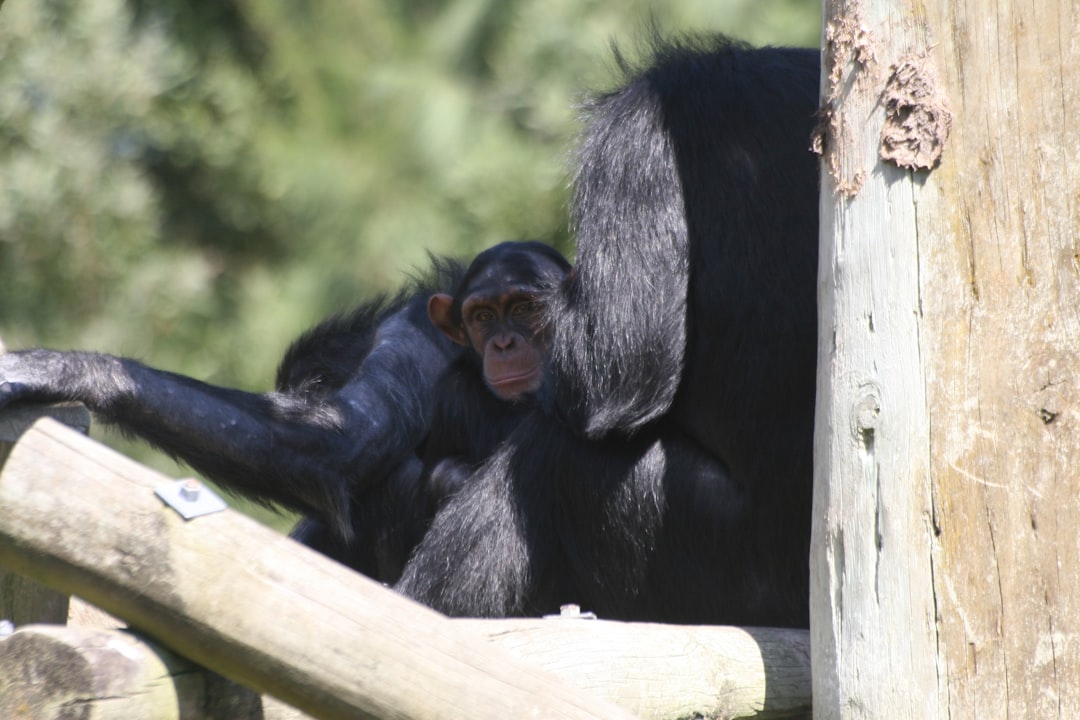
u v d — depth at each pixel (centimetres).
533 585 1366
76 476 873
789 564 1312
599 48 4644
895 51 952
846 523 963
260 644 860
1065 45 920
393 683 870
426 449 1775
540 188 4575
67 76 4438
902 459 939
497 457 1411
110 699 833
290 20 4909
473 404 1742
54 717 826
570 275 1384
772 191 1316
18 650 835
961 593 920
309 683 866
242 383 4538
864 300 959
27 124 4409
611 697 1049
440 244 4591
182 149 4700
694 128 1345
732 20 4494
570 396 1342
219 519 877
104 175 4478
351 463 1650
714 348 1311
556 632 1068
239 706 900
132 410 1425
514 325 1756
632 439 1348
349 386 1739
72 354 1370
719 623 1345
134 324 4447
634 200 1338
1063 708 897
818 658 993
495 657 895
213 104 4759
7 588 1191
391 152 4734
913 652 930
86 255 4425
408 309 1900
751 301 1299
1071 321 914
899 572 937
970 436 923
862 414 954
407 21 4953
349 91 4844
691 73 1388
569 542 1370
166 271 4494
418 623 887
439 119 4691
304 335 2014
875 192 956
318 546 1850
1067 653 899
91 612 1511
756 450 1302
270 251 4866
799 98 1361
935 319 934
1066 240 916
